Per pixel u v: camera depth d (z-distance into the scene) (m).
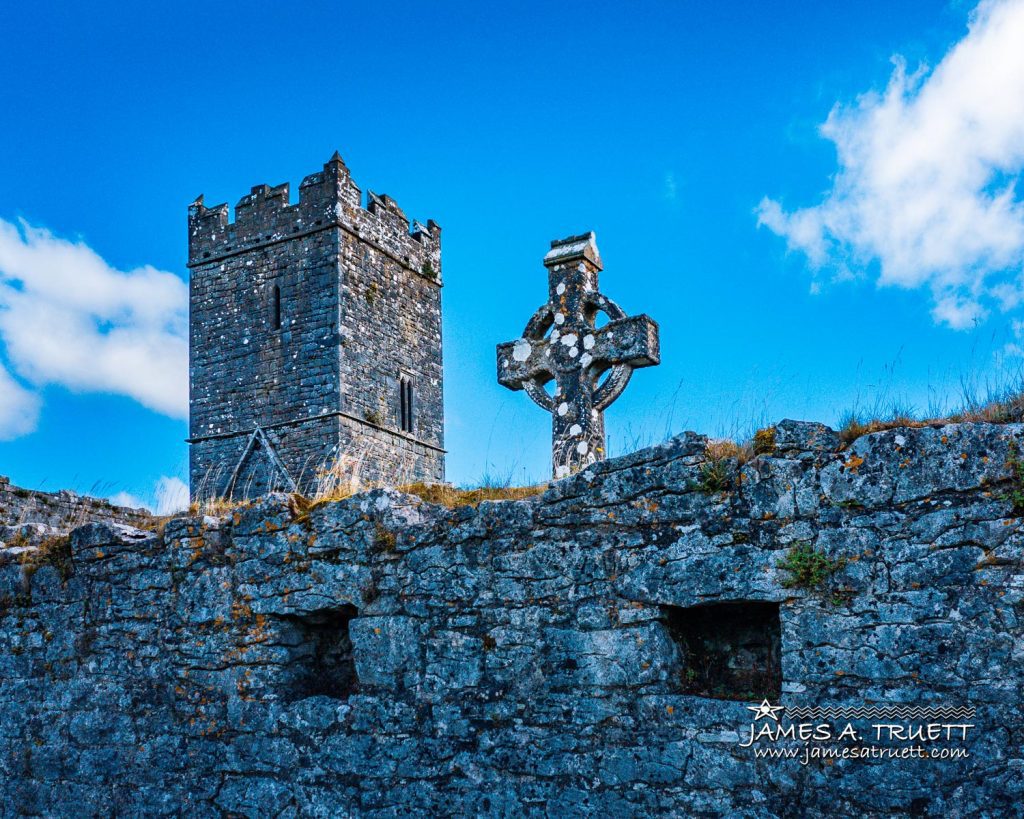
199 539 8.95
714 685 6.82
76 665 9.41
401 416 40.34
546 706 7.05
